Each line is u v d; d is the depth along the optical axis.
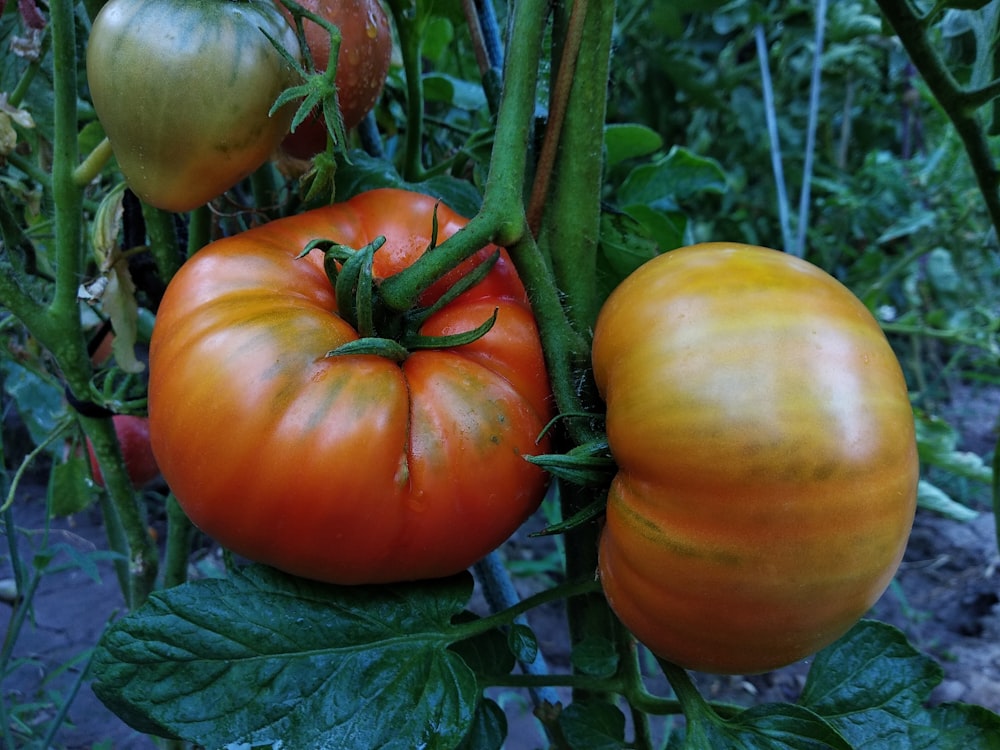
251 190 0.33
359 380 0.17
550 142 0.22
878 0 0.27
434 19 0.42
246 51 0.18
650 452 0.16
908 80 0.92
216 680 0.18
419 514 0.18
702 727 0.19
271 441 0.17
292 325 0.18
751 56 1.16
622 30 0.81
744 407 0.15
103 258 0.24
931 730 0.20
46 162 0.31
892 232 0.85
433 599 0.20
